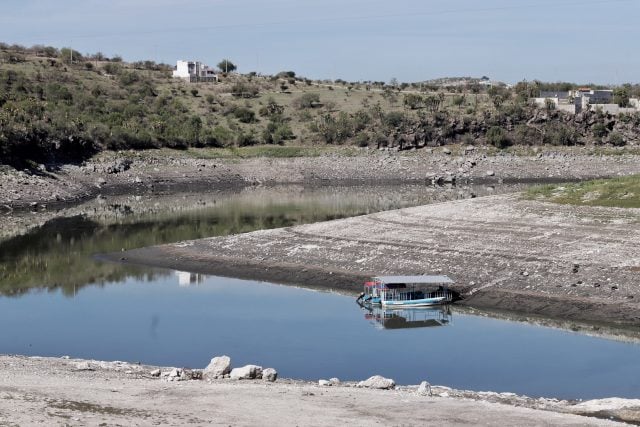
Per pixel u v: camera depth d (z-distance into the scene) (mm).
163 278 88500
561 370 53562
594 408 39625
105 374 44625
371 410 35938
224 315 71188
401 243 92125
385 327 66750
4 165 180125
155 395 37719
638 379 51438
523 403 41688
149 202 173125
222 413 34625
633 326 65625
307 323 68125
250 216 141875
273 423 33281
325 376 52188
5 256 103625
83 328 66562
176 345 60688
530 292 74375
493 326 66938
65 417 32625
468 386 49938
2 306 75312
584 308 69625
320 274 86312
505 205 103688
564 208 97750
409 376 52219
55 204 169000
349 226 102875
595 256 79562
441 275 79750
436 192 189500
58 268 95062
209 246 101438
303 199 175000
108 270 93500
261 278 87188
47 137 196500
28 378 41219
